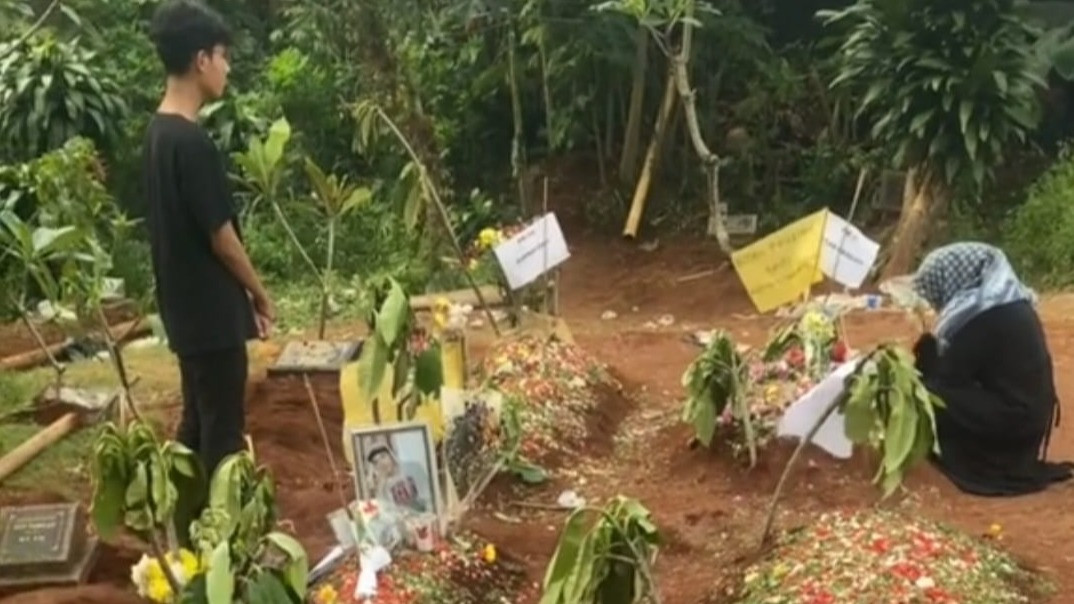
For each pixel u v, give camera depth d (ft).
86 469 18.25
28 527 15.15
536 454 18.53
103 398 21.04
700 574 15.38
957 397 17.85
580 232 39.17
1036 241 33.78
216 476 11.31
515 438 17.61
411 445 14.79
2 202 25.55
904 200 35.47
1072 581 14.71
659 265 36.99
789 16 42.37
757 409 18.57
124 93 38.22
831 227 18.85
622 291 35.53
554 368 20.77
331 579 14.42
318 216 36.11
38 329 24.99
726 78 40.42
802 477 17.46
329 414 19.84
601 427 20.01
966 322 17.94
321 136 39.32
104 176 32.65
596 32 37.60
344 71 39.22
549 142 38.96
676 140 40.11
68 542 14.92
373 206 36.50
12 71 35.83
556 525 16.76
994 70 32.19
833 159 38.47
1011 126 33.17
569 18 37.60
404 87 33.65
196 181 14.79
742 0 42.29
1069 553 15.53
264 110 39.04
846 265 18.94
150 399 21.48
